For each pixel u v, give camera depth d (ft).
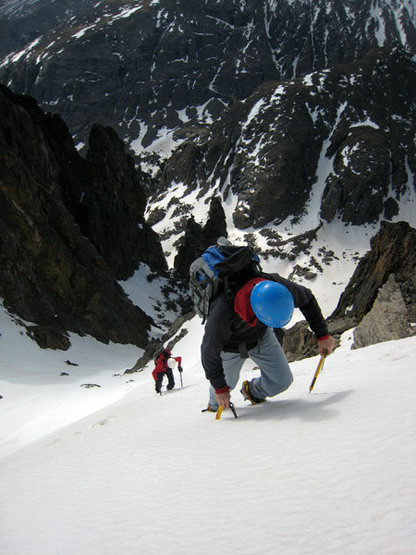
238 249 10.64
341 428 9.07
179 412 17.44
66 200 224.74
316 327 11.96
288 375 12.67
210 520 6.12
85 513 7.33
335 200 561.02
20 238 150.41
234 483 7.43
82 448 14.43
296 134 607.37
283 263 525.75
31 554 6.06
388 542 4.65
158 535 5.91
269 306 9.59
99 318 160.15
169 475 8.69
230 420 12.39
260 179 583.17
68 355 129.29
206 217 618.85
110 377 105.50
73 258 162.50
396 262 64.28
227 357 12.46
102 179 261.65
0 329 121.90
